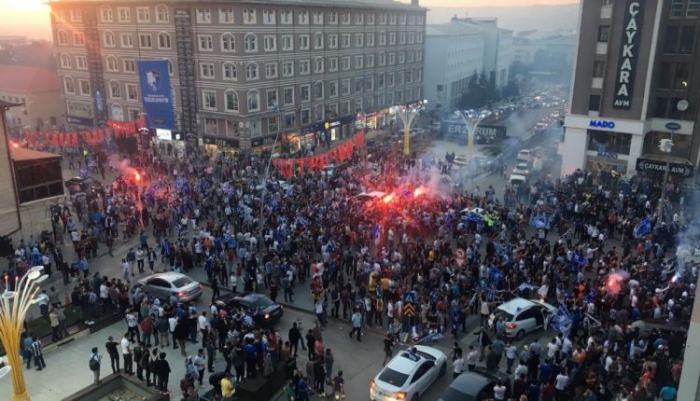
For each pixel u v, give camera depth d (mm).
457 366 21766
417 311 26203
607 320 25047
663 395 18312
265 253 33625
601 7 49312
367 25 80938
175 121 70062
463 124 76750
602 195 41812
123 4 69438
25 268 31234
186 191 44969
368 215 38500
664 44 48906
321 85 74312
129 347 22641
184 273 33688
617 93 49875
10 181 37250
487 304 26297
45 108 88062
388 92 89625
